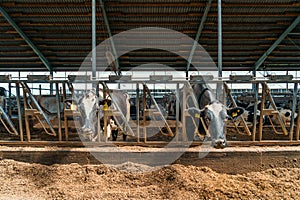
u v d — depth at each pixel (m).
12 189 4.75
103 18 10.41
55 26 10.95
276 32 11.36
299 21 10.51
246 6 9.97
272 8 10.11
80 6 9.85
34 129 9.49
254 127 6.15
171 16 10.49
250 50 12.61
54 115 8.59
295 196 4.43
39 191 4.67
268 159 5.61
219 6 7.17
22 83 6.03
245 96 8.99
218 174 5.37
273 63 13.87
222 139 5.47
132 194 4.50
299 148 5.80
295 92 6.10
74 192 4.60
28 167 5.36
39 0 9.60
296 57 13.22
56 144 6.14
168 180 5.01
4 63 13.55
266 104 8.91
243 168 5.60
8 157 5.71
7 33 11.35
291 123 6.19
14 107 11.25
